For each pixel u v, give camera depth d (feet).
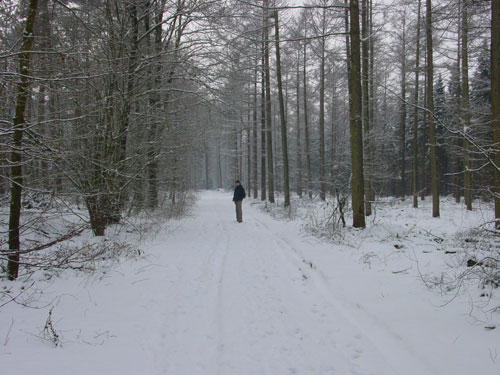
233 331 11.52
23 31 15.35
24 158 16.43
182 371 9.07
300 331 11.55
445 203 64.28
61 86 18.71
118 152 26.20
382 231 27.22
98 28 22.62
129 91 25.41
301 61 73.05
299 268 19.42
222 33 28.68
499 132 23.82
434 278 15.06
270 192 64.80
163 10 28.78
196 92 28.99
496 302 11.95
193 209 58.80
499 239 19.22
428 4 39.14
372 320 12.15
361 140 28.81
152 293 14.94
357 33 27.76
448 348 9.60
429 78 40.93
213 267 19.92
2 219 22.36
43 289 14.57
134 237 26.50
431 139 41.88
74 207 31.27
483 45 41.91
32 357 9.12
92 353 9.61
